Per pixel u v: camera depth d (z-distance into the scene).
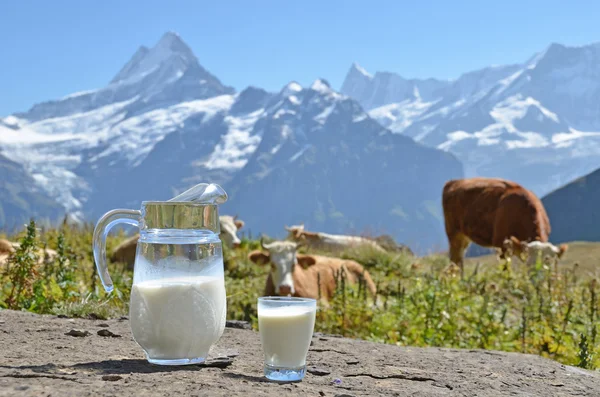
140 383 1.01
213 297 1.15
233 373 1.14
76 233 5.39
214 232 1.17
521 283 3.42
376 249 6.69
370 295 3.56
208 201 1.17
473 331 2.51
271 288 4.13
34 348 1.25
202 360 1.18
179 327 1.12
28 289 2.07
